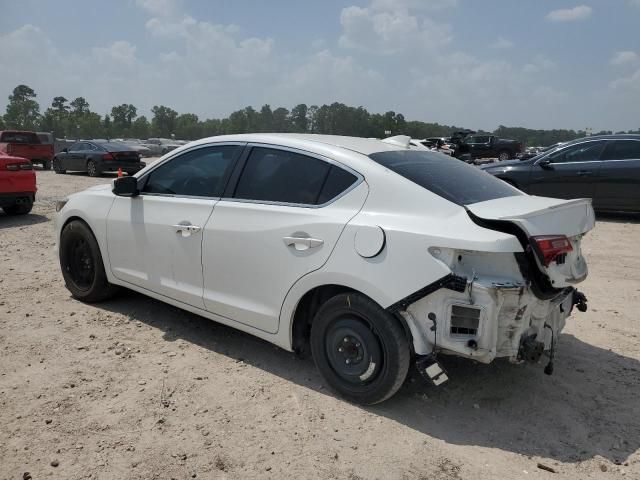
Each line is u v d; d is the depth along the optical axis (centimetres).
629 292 588
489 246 285
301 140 379
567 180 1040
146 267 447
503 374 387
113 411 327
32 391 348
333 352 345
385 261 310
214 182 411
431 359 305
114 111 11712
